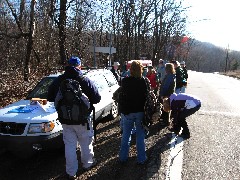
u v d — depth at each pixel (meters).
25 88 12.01
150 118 5.59
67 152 5.12
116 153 6.36
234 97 15.77
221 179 5.14
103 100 8.45
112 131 8.07
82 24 19.42
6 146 5.68
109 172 5.41
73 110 4.96
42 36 18.48
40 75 15.88
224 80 32.50
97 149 6.63
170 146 6.86
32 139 5.58
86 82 5.18
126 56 26.67
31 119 5.72
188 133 7.55
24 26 20.25
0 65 18.84
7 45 19.88
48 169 5.61
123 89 5.62
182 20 32.12
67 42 18.94
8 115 5.91
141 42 32.19
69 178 5.12
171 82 8.37
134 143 7.02
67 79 5.08
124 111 5.64
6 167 5.71
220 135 7.82
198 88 21.02
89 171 5.45
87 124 5.20
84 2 16.91
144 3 27.03
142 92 5.56
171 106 7.49
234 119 9.83
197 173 5.37
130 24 26.94
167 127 8.52
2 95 10.74
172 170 5.48
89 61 22.52
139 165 5.72
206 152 6.47
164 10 29.50
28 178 5.24
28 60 14.83
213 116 10.25
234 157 6.20
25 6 19.72
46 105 6.42
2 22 20.91
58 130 5.86
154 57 31.75
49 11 15.59
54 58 18.62
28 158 6.12
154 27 30.62
